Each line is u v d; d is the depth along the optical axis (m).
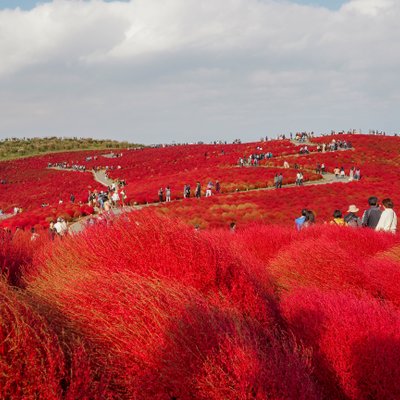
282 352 3.54
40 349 2.88
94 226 6.00
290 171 62.72
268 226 9.99
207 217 31.56
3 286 3.77
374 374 3.48
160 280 4.30
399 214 27.91
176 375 3.05
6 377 2.69
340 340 3.75
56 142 171.62
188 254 4.79
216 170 67.19
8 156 145.00
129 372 3.16
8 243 7.38
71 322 3.72
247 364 2.99
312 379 3.40
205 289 4.57
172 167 83.69
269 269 6.82
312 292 4.98
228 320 3.63
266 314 4.48
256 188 54.66
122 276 4.39
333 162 69.44
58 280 4.89
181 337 3.31
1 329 2.87
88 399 2.77
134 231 5.27
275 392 2.89
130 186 64.19
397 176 56.34
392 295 5.57
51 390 2.64
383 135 95.25
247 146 100.12
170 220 5.56
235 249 5.95
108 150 147.38
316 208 34.25
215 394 2.89
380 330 3.84
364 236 8.36
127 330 3.46
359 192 42.06
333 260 6.27
